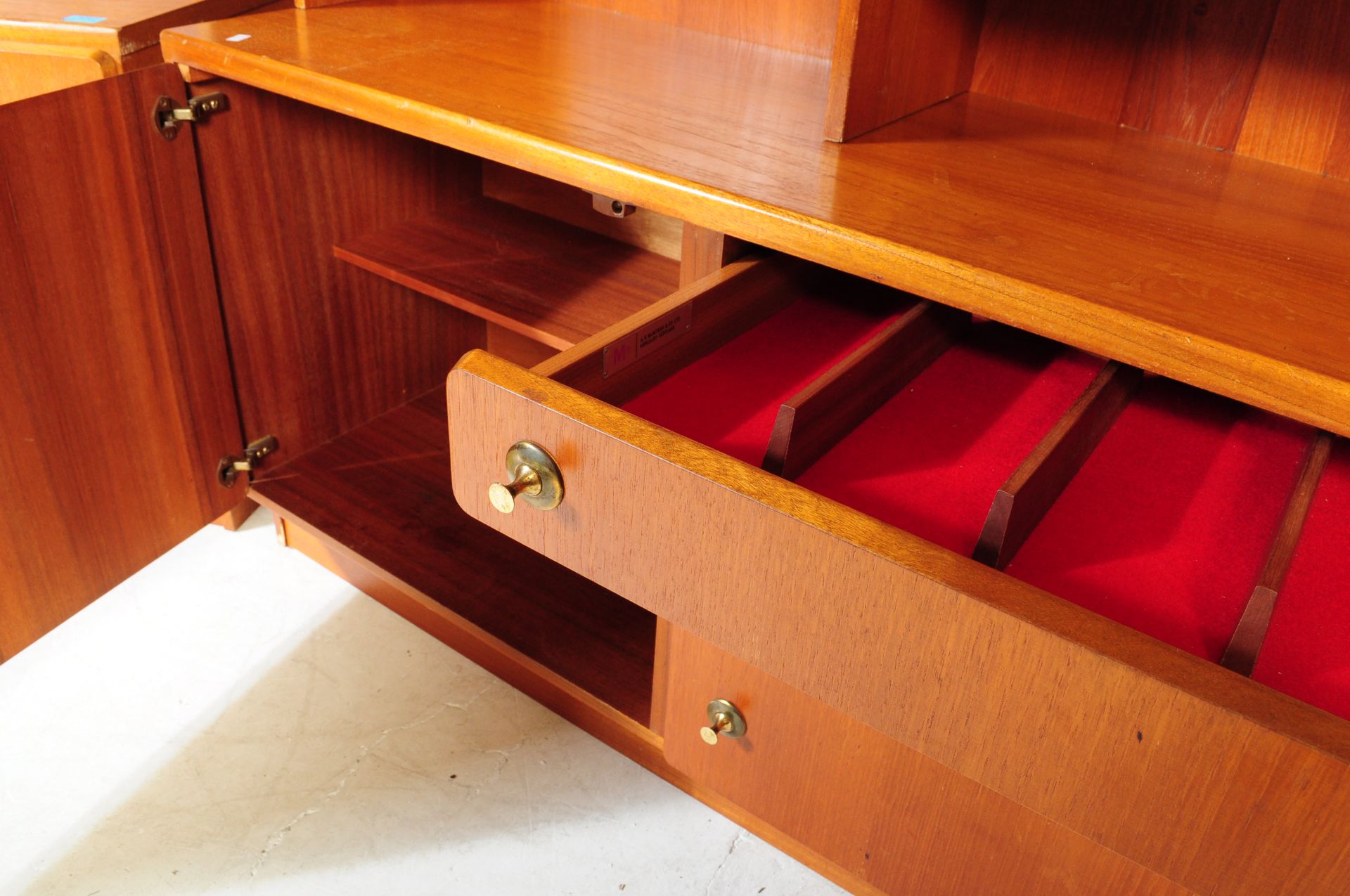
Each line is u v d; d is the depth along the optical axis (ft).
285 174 4.07
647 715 3.68
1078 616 1.75
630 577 2.28
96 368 3.63
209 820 3.55
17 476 3.47
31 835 3.47
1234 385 1.98
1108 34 3.18
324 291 4.51
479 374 2.26
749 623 2.14
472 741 3.92
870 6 2.75
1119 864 2.34
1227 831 1.73
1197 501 2.42
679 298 2.71
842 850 2.84
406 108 2.98
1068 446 2.31
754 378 2.80
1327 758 1.55
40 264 3.31
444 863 3.46
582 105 3.05
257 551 4.78
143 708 3.93
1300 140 2.99
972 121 3.22
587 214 4.61
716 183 2.53
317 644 4.29
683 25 4.05
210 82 3.65
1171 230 2.50
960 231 2.38
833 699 2.11
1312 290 2.23
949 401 2.75
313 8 3.90
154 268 3.71
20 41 3.53
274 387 4.48
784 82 3.49
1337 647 2.03
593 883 3.44
